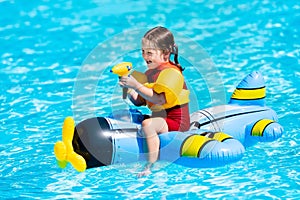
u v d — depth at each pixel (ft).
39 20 83.35
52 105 63.36
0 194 49.52
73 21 82.74
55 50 75.61
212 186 49.90
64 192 49.83
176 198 48.67
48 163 53.72
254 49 74.13
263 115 55.57
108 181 51.13
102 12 84.89
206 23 81.15
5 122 60.49
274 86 65.67
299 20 80.89
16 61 73.20
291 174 51.03
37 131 58.80
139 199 48.75
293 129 57.31
